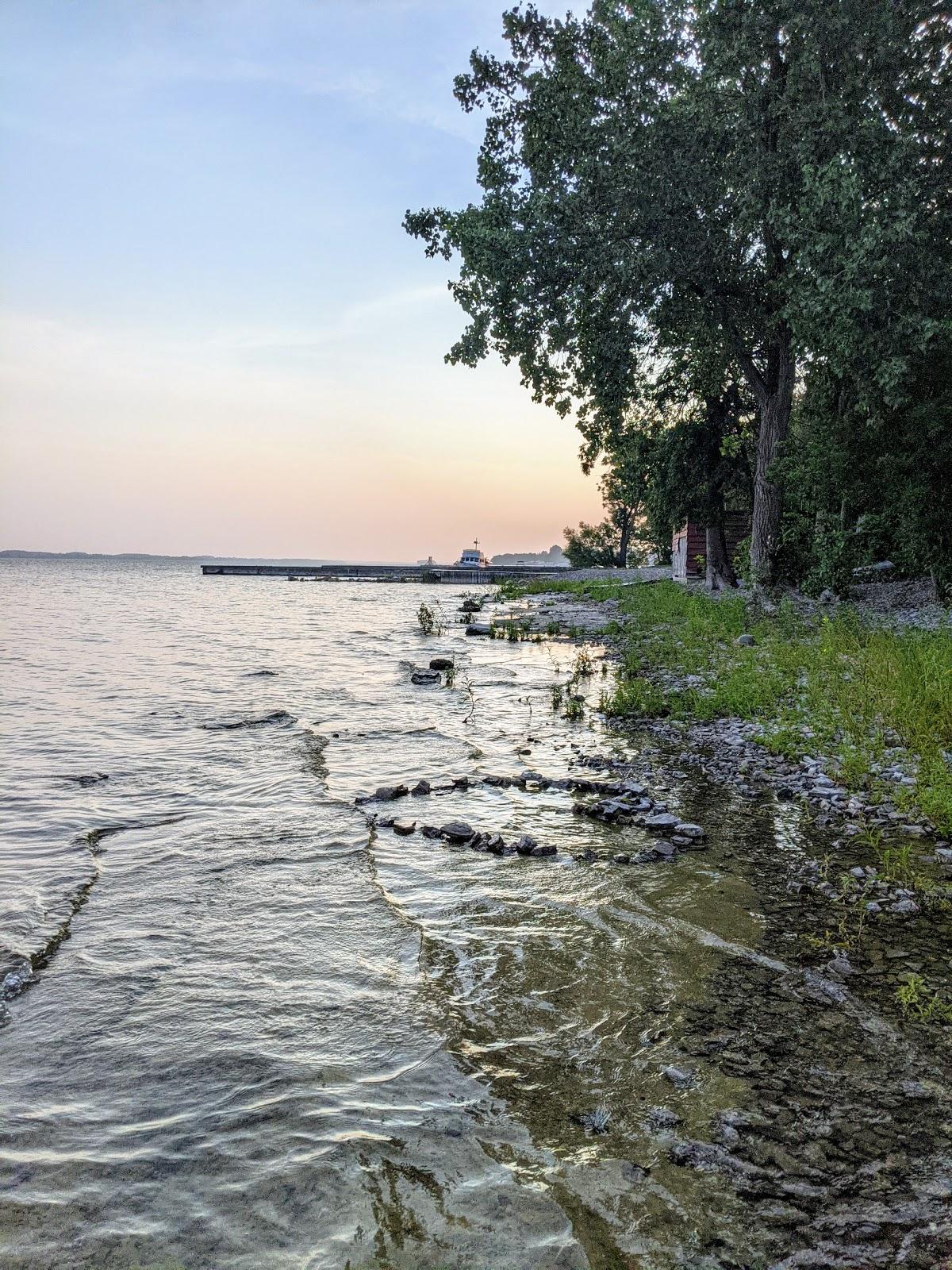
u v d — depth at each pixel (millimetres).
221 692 14680
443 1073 3646
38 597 54344
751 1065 3711
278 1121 3301
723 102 20000
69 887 5754
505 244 20656
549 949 4895
